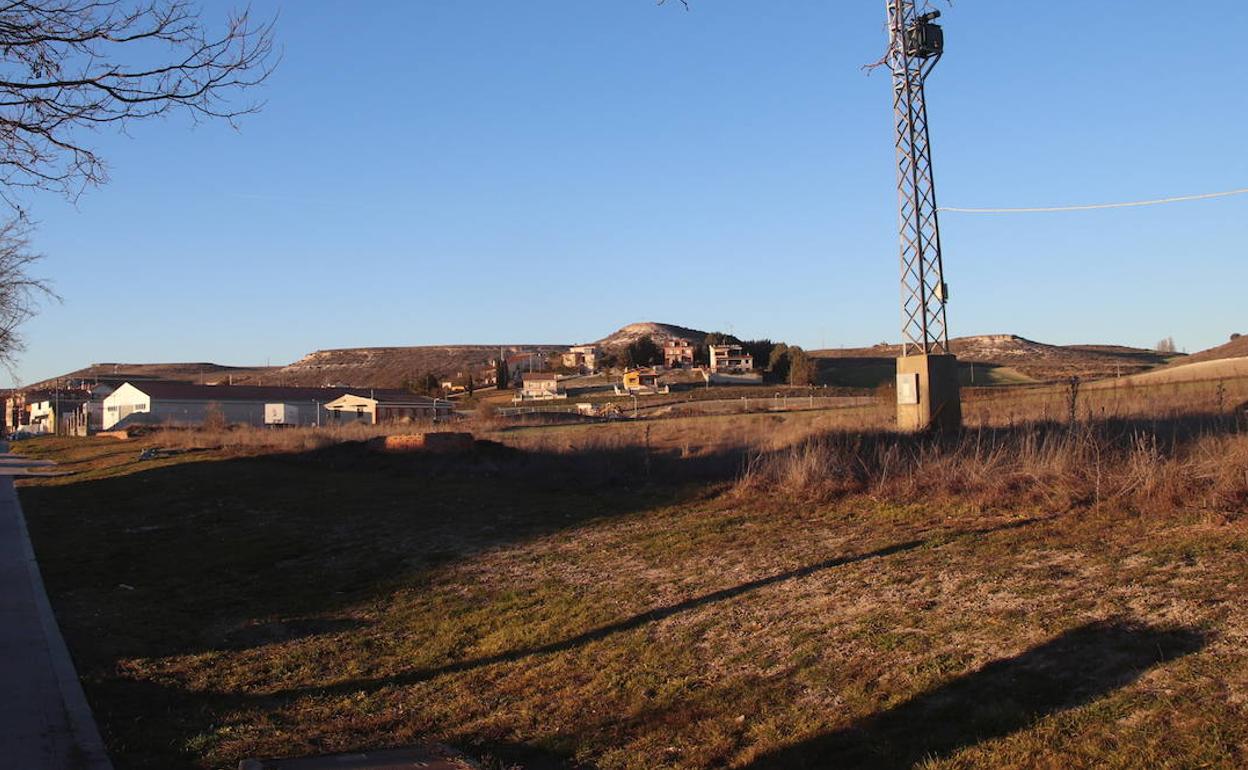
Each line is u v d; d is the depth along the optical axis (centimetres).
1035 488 1344
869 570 1070
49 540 1847
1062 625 768
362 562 1495
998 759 573
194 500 2312
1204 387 3462
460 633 1062
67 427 8838
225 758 695
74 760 655
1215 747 534
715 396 8606
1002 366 11244
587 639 981
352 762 643
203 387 8219
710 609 1020
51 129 687
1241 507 1093
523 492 2088
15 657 943
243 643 1077
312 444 3425
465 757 662
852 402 6581
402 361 19288
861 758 613
